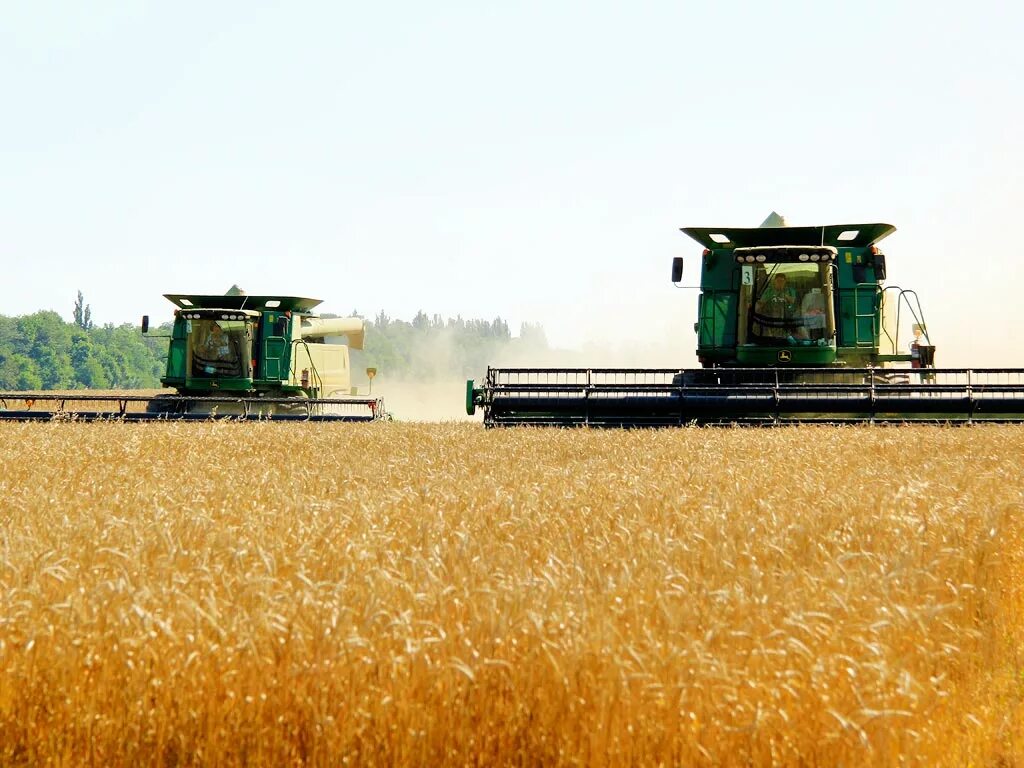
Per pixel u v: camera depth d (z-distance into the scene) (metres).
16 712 7.32
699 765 6.73
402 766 6.92
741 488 14.30
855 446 21.55
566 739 6.86
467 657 7.05
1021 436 23.48
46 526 11.03
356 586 8.02
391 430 28.16
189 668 7.22
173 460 20.27
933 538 10.70
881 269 30.31
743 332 30.64
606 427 29.22
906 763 6.90
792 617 7.18
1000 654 9.32
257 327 40.75
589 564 9.10
